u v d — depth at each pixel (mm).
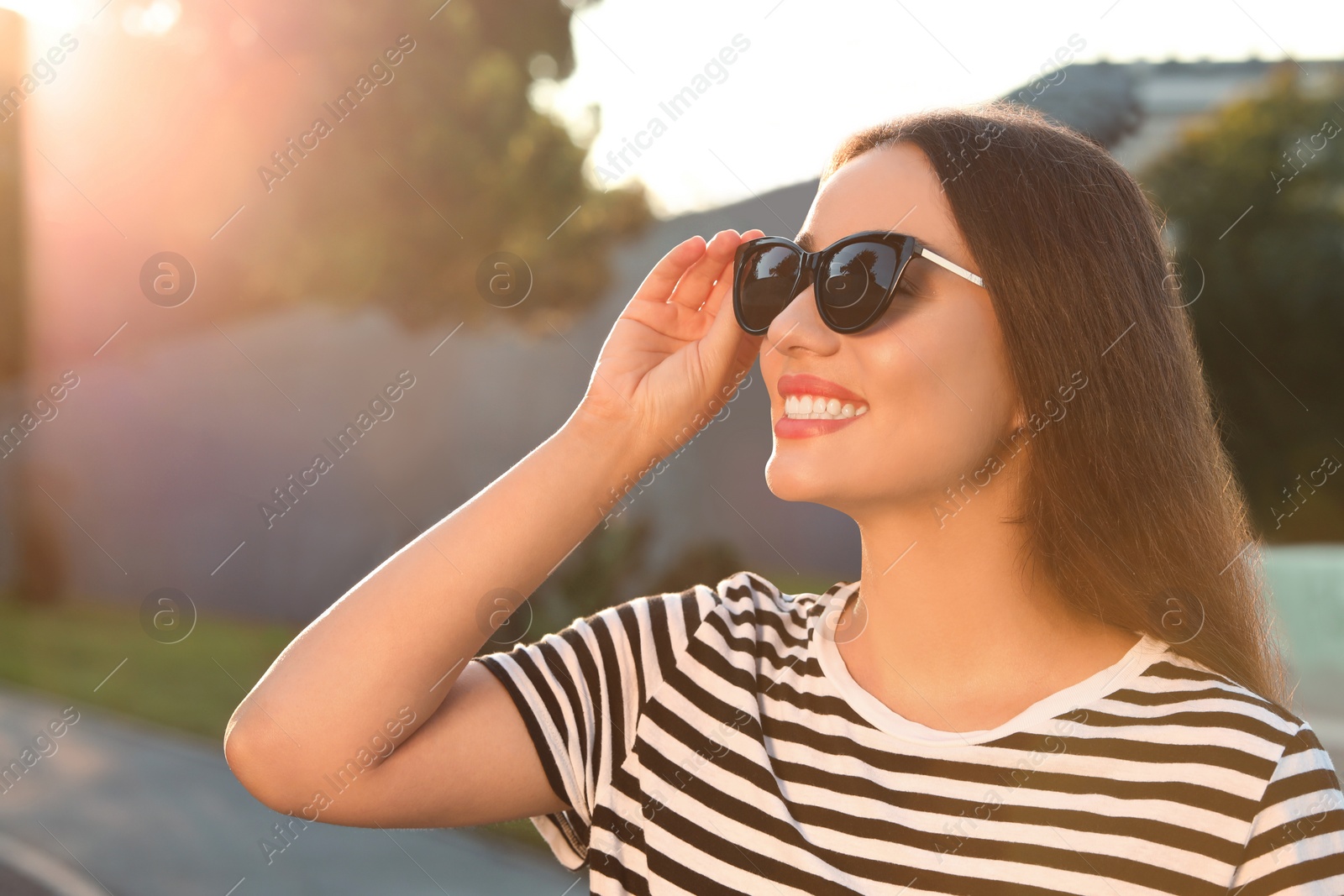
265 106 10750
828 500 1498
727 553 10633
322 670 1512
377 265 11102
